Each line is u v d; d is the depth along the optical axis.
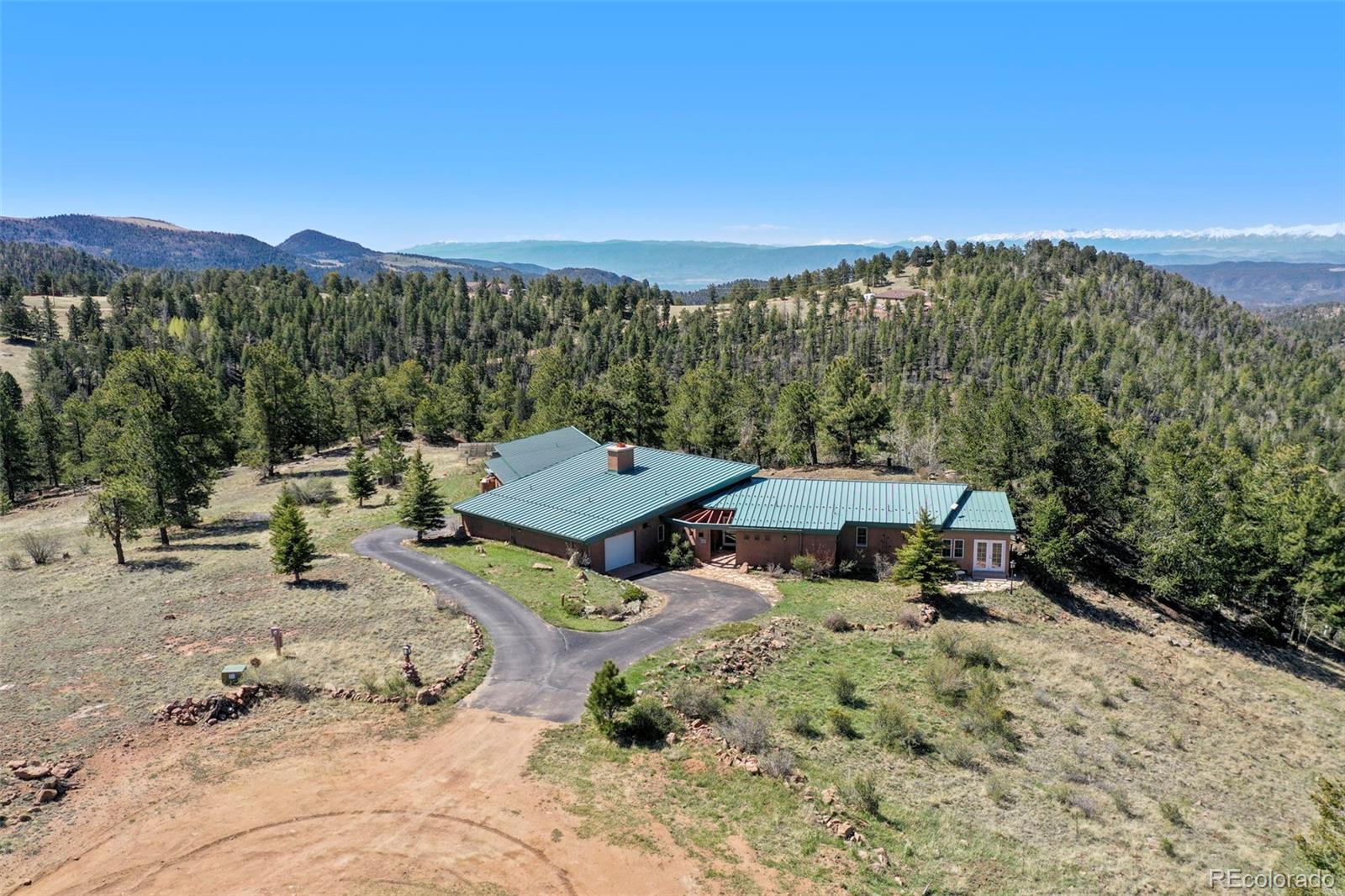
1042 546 49.41
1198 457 66.50
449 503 64.94
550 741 25.22
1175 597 55.66
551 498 53.00
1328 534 54.56
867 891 19.14
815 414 85.38
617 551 47.91
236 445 84.56
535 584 41.94
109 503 45.38
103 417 84.44
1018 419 59.69
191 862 18.80
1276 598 57.03
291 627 34.12
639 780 23.12
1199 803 27.00
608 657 32.38
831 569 47.59
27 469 85.38
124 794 21.52
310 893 17.84
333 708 27.06
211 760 23.47
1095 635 43.59
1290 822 26.66
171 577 42.41
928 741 27.81
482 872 18.72
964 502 51.19
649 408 89.06
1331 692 45.03
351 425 109.94
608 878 18.75
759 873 19.31
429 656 31.20
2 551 50.50
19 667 29.33
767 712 28.75
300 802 21.44
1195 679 40.28
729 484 54.25
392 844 19.69
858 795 23.28
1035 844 22.53
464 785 22.47
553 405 87.88
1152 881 21.47
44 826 20.00
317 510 63.03
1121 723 32.28
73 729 24.58
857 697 31.12
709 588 44.19
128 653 30.81
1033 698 33.03
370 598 38.44
